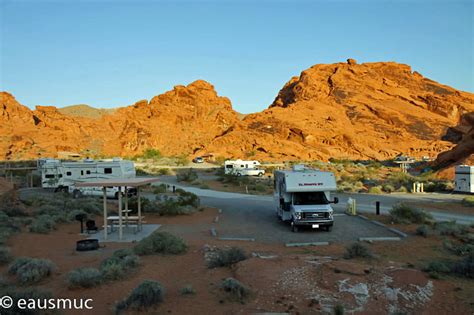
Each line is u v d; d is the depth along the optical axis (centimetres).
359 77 15975
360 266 1005
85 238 1570
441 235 1570
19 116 13275
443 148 11894
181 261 1168
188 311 780
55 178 3303
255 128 12344
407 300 840
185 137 14588
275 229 1789
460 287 917
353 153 11506
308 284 899
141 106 16950
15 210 2023
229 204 2764
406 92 15675
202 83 17800
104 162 3155
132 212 2334
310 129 11894
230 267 1073
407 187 3969
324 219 1678
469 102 15238
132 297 802
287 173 1845
